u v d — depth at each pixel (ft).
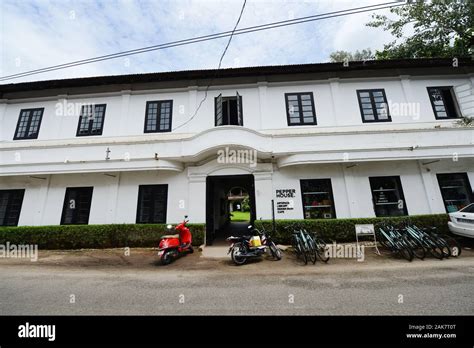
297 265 19.44
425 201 28.17
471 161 28.76
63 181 31.22
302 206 28.78
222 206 51.80
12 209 31.09
